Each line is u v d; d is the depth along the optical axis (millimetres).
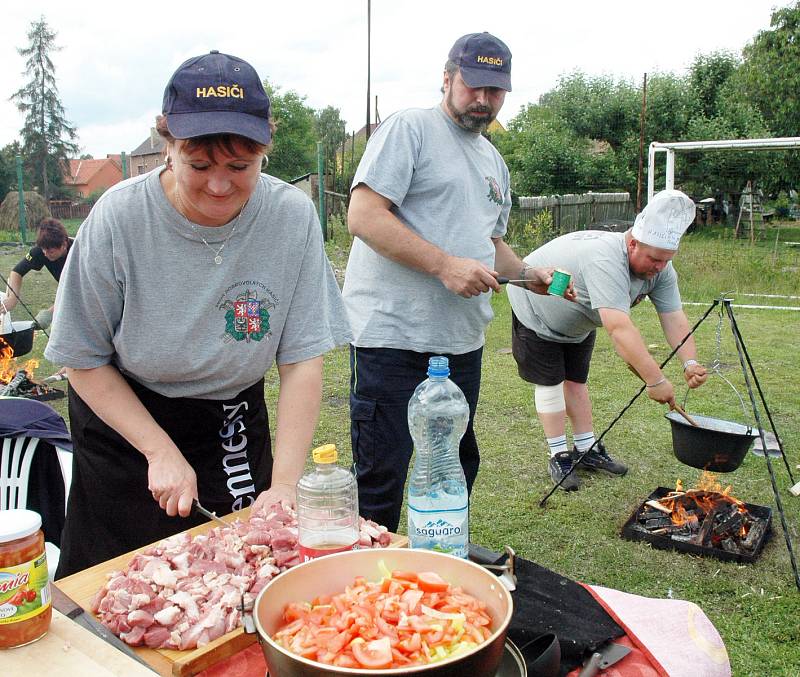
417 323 2695
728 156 20000
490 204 2869
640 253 3457
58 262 6301
